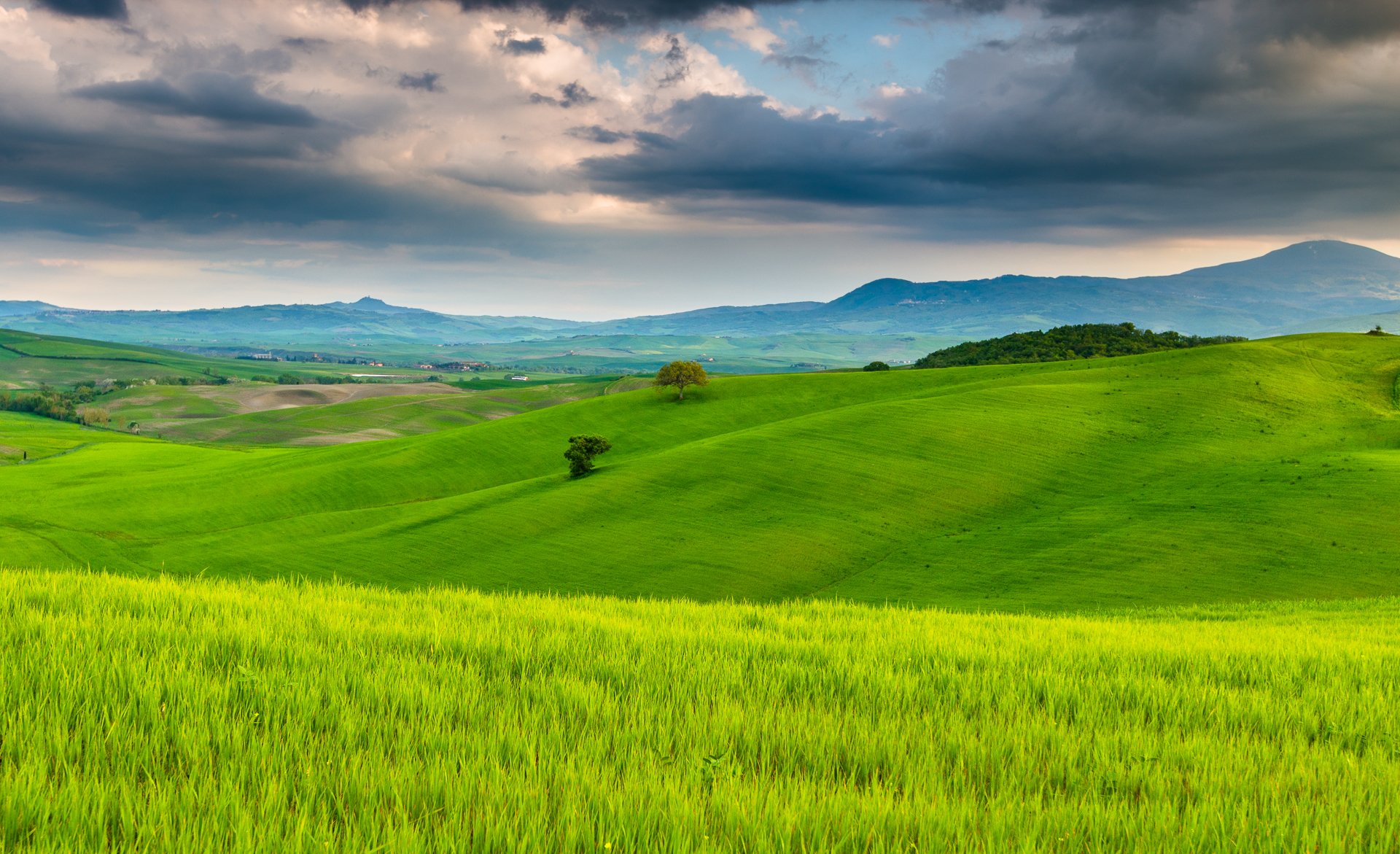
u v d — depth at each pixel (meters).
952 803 6.08
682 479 76.62
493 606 14.34
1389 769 7.38
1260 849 5.64
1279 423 84.06
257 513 89.75
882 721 8.00
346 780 5.85
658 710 8.13
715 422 112.25
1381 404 90.88
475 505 77.81
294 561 65.25
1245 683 11.41
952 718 8.43
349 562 64.19
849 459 77.75
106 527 83.88
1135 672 11.48
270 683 7.89
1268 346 114.44
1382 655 14.07
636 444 106.50
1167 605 42.84
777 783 6.11
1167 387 97.19
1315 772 7.41
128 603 11.78
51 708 6.86
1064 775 7.11
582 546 64.06
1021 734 8.00
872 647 12.12
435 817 5.34
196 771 5.74
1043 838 5.63
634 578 57.47
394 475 99.44
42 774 5.42
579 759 6.52
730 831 5.40
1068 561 51.19
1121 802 6.44
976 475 73.75
